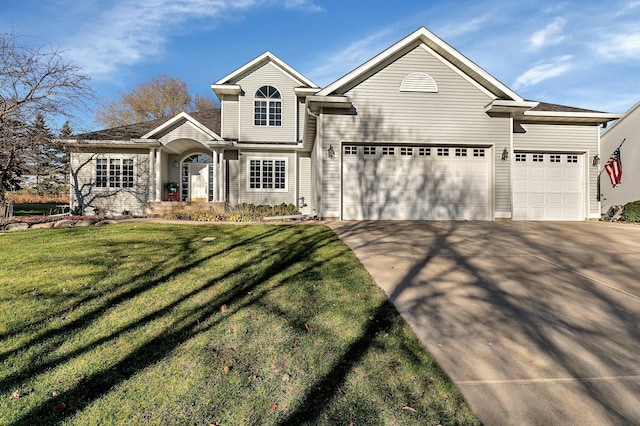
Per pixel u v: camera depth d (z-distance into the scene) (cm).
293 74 1574
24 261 559
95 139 1399
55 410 225
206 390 245
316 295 418
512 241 748
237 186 1523
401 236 789
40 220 1133
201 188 1620
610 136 1537
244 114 1562
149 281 466
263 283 458
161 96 3788
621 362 286
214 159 1454
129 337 320
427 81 1092
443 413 223
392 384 252
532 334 330
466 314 370
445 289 441
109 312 371
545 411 226
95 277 480
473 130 1107
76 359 283
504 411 225
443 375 262
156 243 695
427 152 1112
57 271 506
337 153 1078
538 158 1195
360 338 317
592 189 1199
